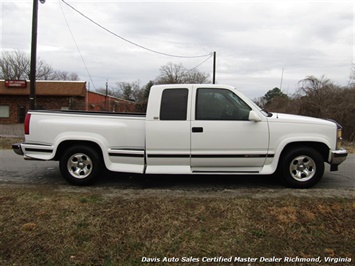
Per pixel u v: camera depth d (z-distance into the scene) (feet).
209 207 13.14
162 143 15.69
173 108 15.70
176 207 13.14
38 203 13.66
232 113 15.74
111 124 16.20
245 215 12.36
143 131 16.10
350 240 10.55
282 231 11.09
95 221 11.79
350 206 13.25
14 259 9.46
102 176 18.97
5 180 18.17
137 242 10.33
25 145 16.70
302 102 50.96
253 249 9.98
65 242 10.35
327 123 15.84
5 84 91.91
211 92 15.81
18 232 11.00
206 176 18.97
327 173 19.99
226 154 15.64
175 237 10.65
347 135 44.04
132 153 16.06
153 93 15.84
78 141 16.70
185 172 15.85
